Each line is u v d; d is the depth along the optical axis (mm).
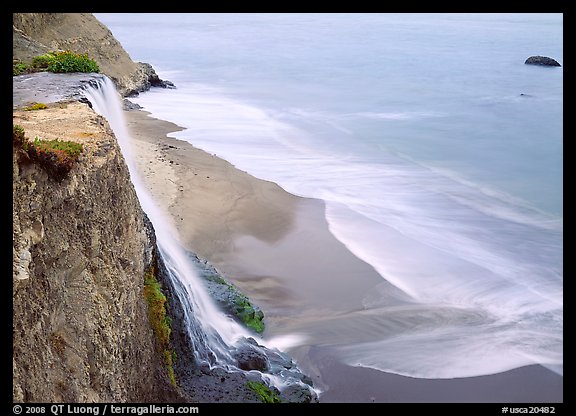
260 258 23641
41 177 10219
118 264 12742
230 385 15383
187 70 75875
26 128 13703
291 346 18656
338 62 85750
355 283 22312
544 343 19062
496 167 38188
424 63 85312
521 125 49594
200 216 26328
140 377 12930
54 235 10383
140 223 14758
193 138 40312
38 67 23719
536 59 83812
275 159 37156
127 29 136000
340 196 31047
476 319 20391
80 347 10586
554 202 31938
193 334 16469
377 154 39969
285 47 102750
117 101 26188
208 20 165750
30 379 9180
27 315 9352
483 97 61906
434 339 19172
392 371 17672
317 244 25078
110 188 12859
